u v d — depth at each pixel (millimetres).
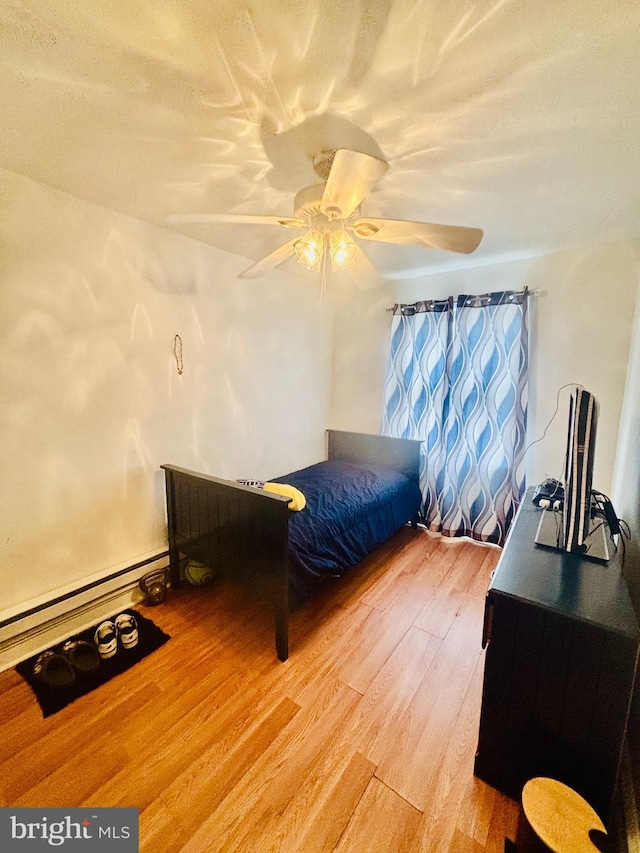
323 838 1099
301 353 3297
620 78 1013
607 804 1085
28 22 867
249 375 2801
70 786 1222
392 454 3301
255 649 1831
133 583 2123
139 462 2146
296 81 1043
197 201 1804
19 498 1693
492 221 2016
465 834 1110
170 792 1207
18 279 1611
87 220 1808
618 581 1233
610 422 2422
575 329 2514
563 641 1086
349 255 1601
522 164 1463
